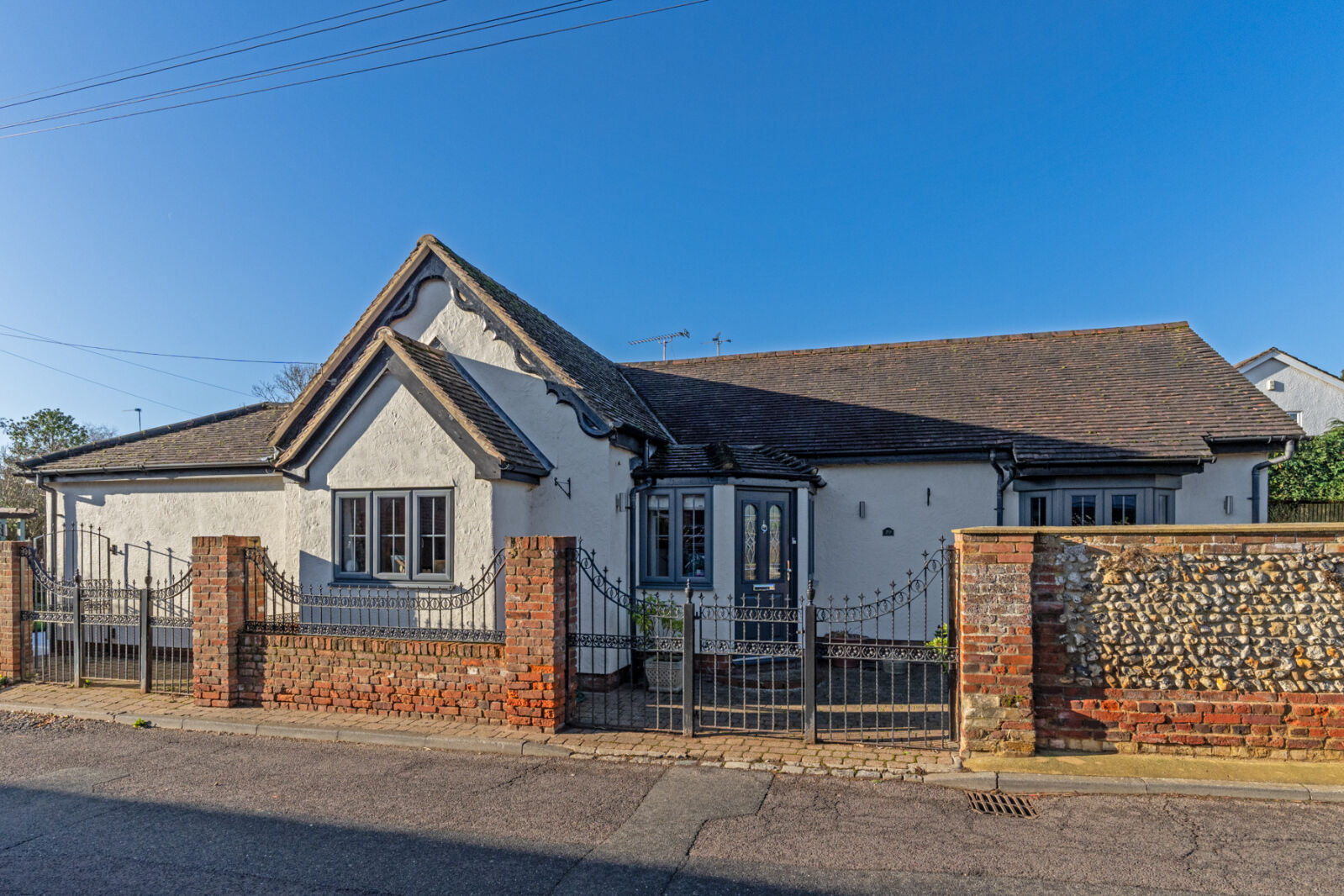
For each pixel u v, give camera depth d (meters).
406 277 12.08
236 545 9.09
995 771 6.54
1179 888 4.78
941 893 4.73
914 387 14.66
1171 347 14.37
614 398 12.69
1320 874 4.95
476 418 10.16
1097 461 11.30
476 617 9.55
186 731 8.25
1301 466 19.02
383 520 10.05
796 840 5.47
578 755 7.29
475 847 5.38
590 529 10.76
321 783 6.66
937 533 12.37
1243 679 6.71
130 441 14.79
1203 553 6.80
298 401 11.96
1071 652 6.95
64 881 4.92
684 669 7.90
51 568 13.88
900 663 11.63
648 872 5.02
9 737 8.07
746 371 16.75
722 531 11.05
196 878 4.96
